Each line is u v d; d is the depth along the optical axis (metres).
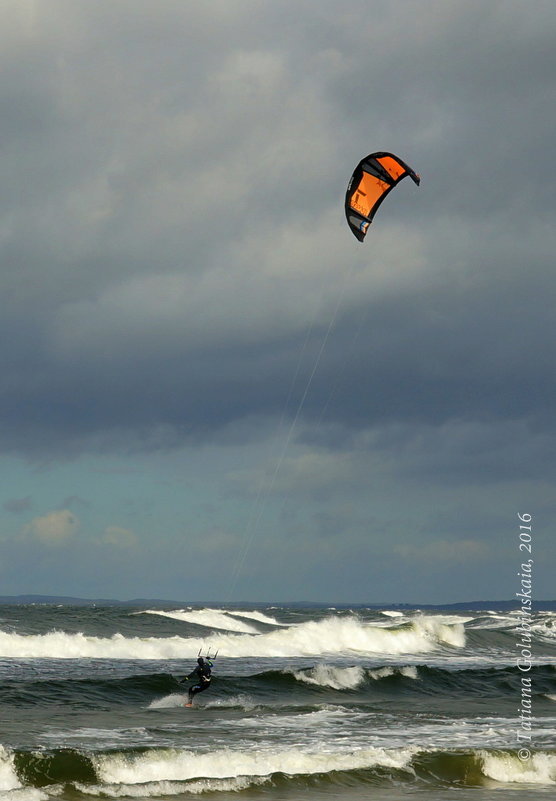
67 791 38.09
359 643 120.31
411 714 62.56
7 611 125.38
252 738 50.56
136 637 106.44
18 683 63.69
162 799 38.16
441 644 129.88
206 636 113.81
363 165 45.47
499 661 111.44
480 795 41.62
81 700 60.81
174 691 65.94
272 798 39.03
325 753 46.78
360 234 46.50
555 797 42.00
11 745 44.72
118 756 41.88
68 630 107.62
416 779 43.78
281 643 109.75
